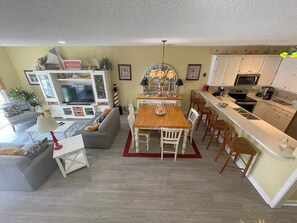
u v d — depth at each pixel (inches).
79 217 76.2
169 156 119.5
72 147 99.5
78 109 184.9
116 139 143.2
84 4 25.0
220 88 172.6
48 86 176.7
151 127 108.7
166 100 173.5
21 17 31.6
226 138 100.7
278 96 169.8
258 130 88.0
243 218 76.0
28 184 85.9
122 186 93.5
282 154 67.7
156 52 171.6
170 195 87.7
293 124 115.4
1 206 81.4
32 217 76.3
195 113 125.0
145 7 26.9
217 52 167.2
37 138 146.4
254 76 162.4
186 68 177.3
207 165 110.7
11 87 180.1
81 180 97.4
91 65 173.5
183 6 26.5
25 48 171.9
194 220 74.9
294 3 23.4
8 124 171.9
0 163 78.0
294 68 139.6
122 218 75.9
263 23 36.2
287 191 71.6
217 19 34.4
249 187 92.7
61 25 40.6
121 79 187.5
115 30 50.2
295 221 74.5
